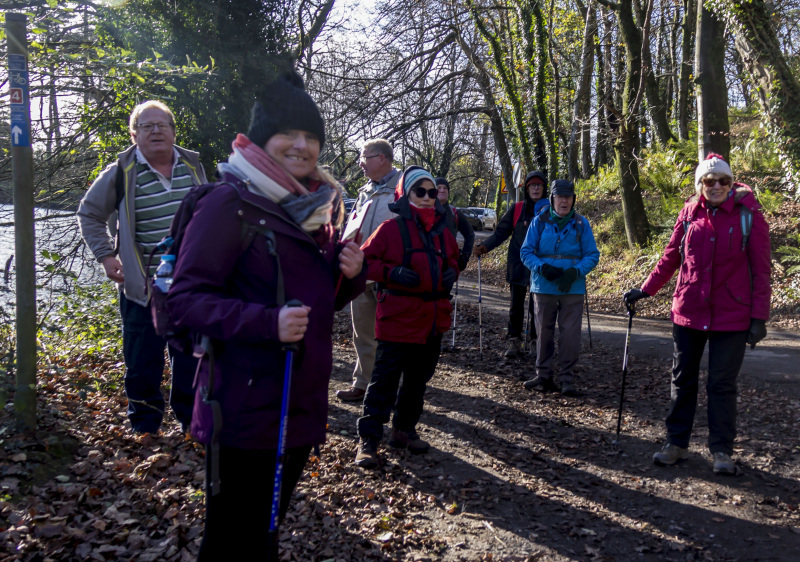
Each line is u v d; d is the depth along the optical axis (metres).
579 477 4.37
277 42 10.63
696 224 4.38
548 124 16.03
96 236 4.16
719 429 4.39
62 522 3.15
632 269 14.09
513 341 7.83
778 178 14.82
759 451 4.73
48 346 5.50
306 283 2.11
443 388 6.46
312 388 2.13
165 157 4.20
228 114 9.52
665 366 7.50
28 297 3.83
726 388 4.36
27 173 3.77
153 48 8.52
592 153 30.38
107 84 5.70
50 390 4.84
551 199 6.36
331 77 14.28
